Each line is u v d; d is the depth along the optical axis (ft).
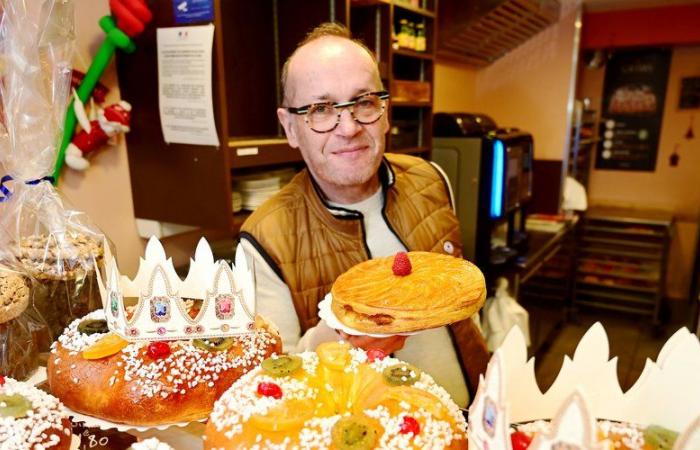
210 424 2.40
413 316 2.72
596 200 16.78
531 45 13.88
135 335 2.71
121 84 6.05
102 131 5.53
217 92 5.33
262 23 7.40
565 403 1.47
